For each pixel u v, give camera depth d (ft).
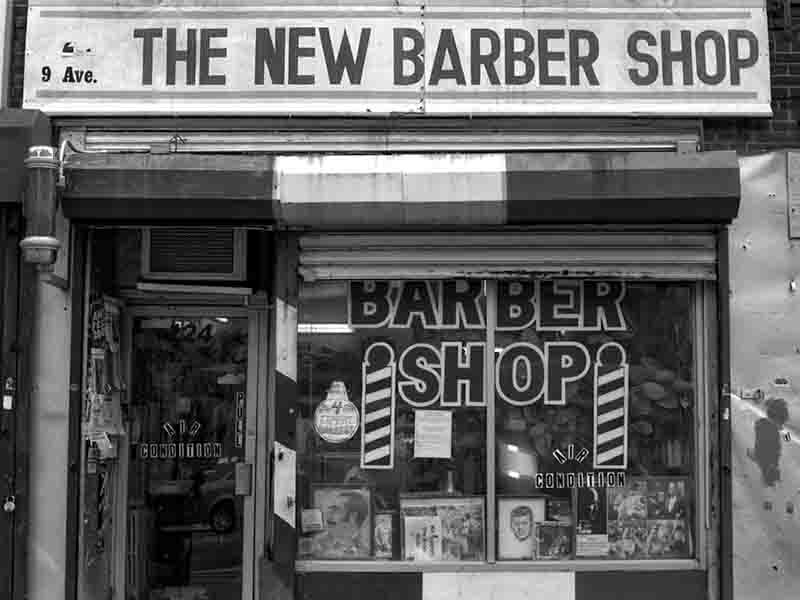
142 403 22.90
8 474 19.89
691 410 20.70
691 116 20.56
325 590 20.13
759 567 19.98
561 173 19.35
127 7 20.70
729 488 20.02
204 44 20.61
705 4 20.76
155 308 22.91
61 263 19.85
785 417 20.22
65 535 19.94
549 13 20.70
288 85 20.54
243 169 19.47
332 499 20.57
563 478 20.65
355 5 20.68
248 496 22.54
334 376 20.75
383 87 20.56
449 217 19.52
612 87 20.58
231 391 22.93
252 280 22.39
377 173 19.43
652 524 20.58
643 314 20.88
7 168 19.29
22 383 20.10
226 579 22.62
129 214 19.45
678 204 19.26
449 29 20.66
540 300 20.89
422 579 20.17
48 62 20.59
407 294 20.89
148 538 22.85
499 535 20.49
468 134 20.68
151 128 20.66
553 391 20.77
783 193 20.61
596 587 20.16
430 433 20.70
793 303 20.44
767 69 20.63
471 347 20.80
